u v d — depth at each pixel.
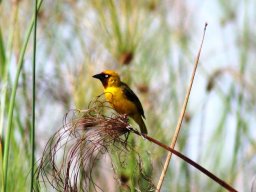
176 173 12.48
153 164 9.77
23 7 11.77
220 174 12.82
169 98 12.49
